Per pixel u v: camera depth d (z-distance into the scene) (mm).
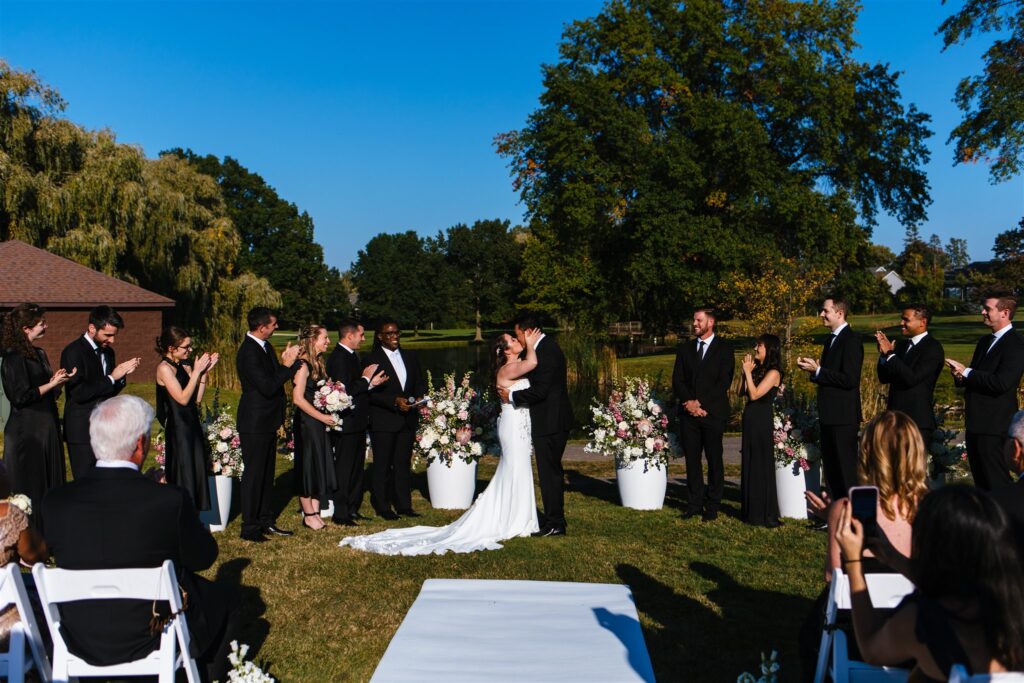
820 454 8234
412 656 4617
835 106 32906
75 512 3645
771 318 24406
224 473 7680
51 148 30000
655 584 6020
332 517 8219
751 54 33094
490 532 7441
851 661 3352
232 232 38750
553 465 7473
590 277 35062
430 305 85438
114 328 7016
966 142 27188
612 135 32375
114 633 3611
